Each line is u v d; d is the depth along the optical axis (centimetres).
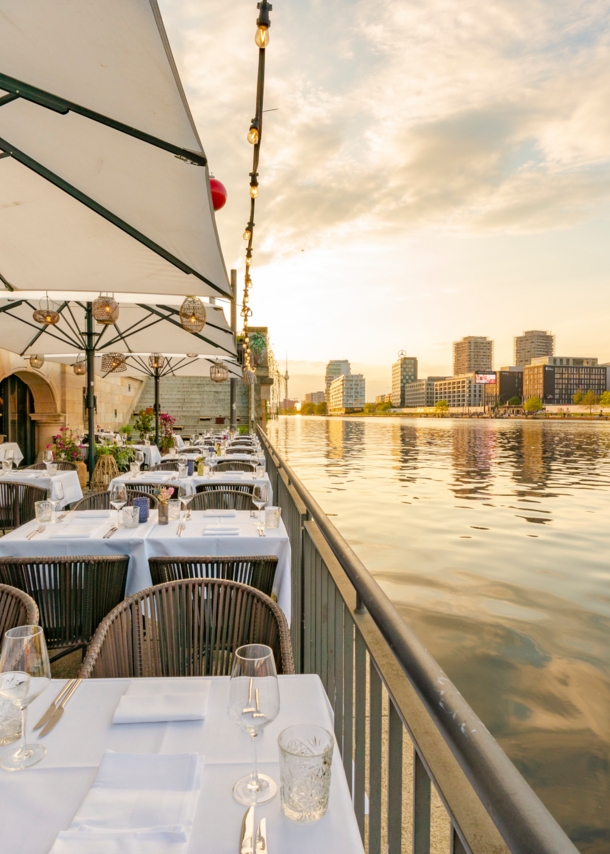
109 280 328
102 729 141
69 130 205
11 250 297
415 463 2483
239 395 2361
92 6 143
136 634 214
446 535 1051
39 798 114
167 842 100
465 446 3669
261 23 244
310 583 273
